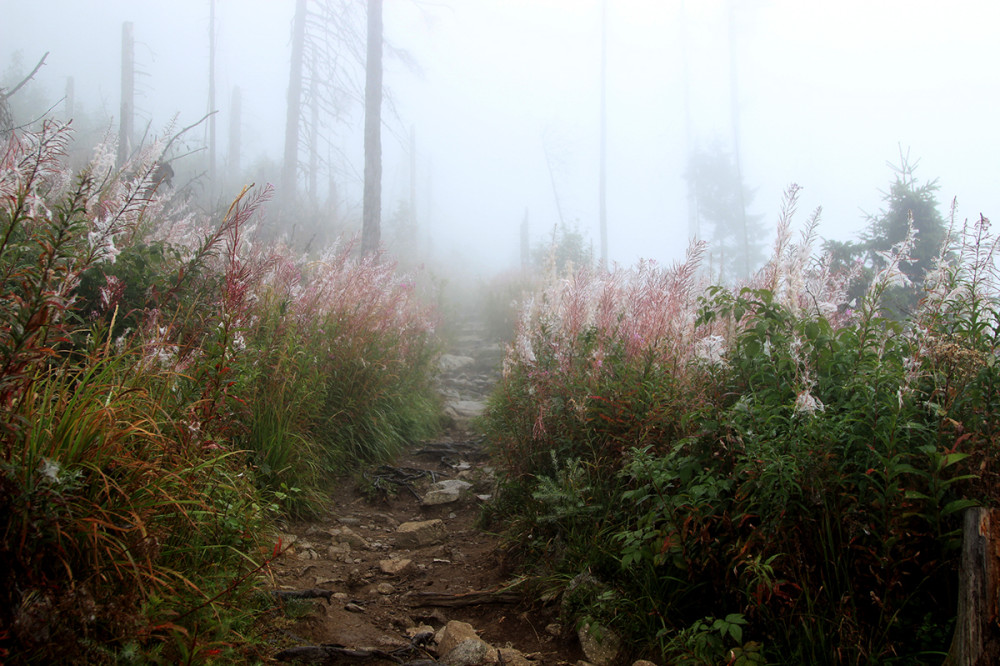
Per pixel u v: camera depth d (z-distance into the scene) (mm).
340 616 3119
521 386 4949
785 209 3254
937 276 2809
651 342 4098
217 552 2682
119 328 3547
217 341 3059
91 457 2221
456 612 3352
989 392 2330
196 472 2666
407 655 2816
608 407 3803
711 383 3391
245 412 3707
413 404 7320
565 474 3719
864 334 2775
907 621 2291
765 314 3004
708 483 2656
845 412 2602
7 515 1824
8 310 1994
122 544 2045
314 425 5035
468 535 4438
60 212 2158
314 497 4496
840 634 2250
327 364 5430
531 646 2969
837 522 2387
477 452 6547
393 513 4902
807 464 2398
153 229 4977
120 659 1921
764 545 2486
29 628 1720
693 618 2785
